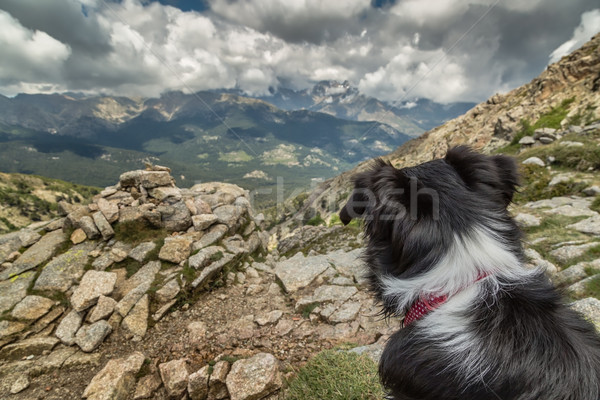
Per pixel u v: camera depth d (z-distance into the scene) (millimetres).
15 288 1560
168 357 1289
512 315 363
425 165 479
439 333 383
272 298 1817
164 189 2295
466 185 445
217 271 1933
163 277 1768
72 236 1920
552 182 3492
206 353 1298
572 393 326
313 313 1564
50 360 1250
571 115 9117
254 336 1409
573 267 1517
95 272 1674
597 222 2119
